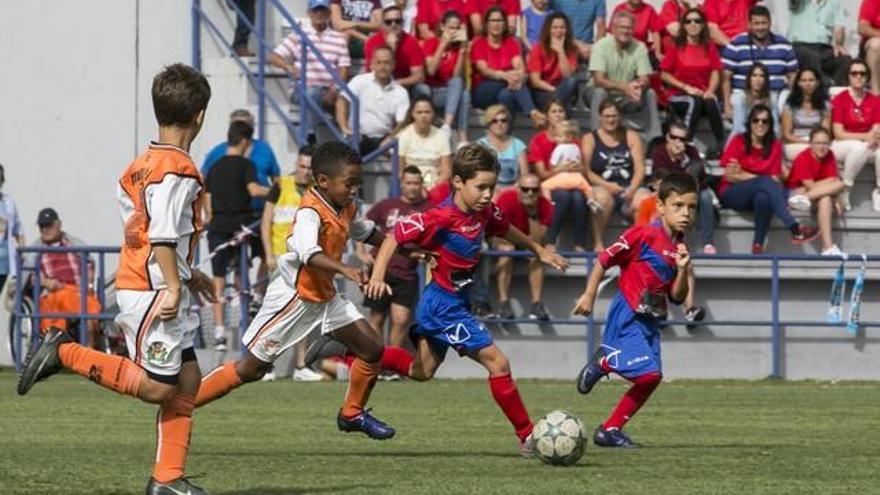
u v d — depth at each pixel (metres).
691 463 20.81
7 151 48.06
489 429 26.62
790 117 45.94
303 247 20.23
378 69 45.03
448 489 17.50
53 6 47.97
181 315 15.80
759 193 43.47
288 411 30.23
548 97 46.44
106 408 30.64
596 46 46.25
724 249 44.34
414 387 37.56
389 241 21.52
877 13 47.78
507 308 42.28
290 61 46.66
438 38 46.88
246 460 21.03
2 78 48.09
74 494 17.05
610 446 23.11
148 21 47.97
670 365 42.84
